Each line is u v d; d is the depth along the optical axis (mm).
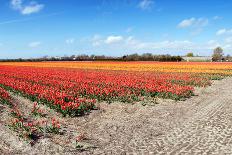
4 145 11547
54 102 17641
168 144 11961
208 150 11109
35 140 12250
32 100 20516
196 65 73750
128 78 33469
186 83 33312
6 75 37406
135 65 75750
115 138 12984
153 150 11273
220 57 124500
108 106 19859
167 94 23672
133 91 23797
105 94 21812
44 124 14680
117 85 26953
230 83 36750
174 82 33750
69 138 12852
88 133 13734
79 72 46156
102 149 11539
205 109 19375
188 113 18172
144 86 25281
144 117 17094
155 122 15867
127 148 11602
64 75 37656
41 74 39094
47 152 11117
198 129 14203
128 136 13273
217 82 38031
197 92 28234
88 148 11656
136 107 19922
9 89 24719
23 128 13320
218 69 59000
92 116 17062
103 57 140250
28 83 28094
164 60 118938
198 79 35906
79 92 22891
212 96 25531
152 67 66688
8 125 13844
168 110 19188
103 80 31078
